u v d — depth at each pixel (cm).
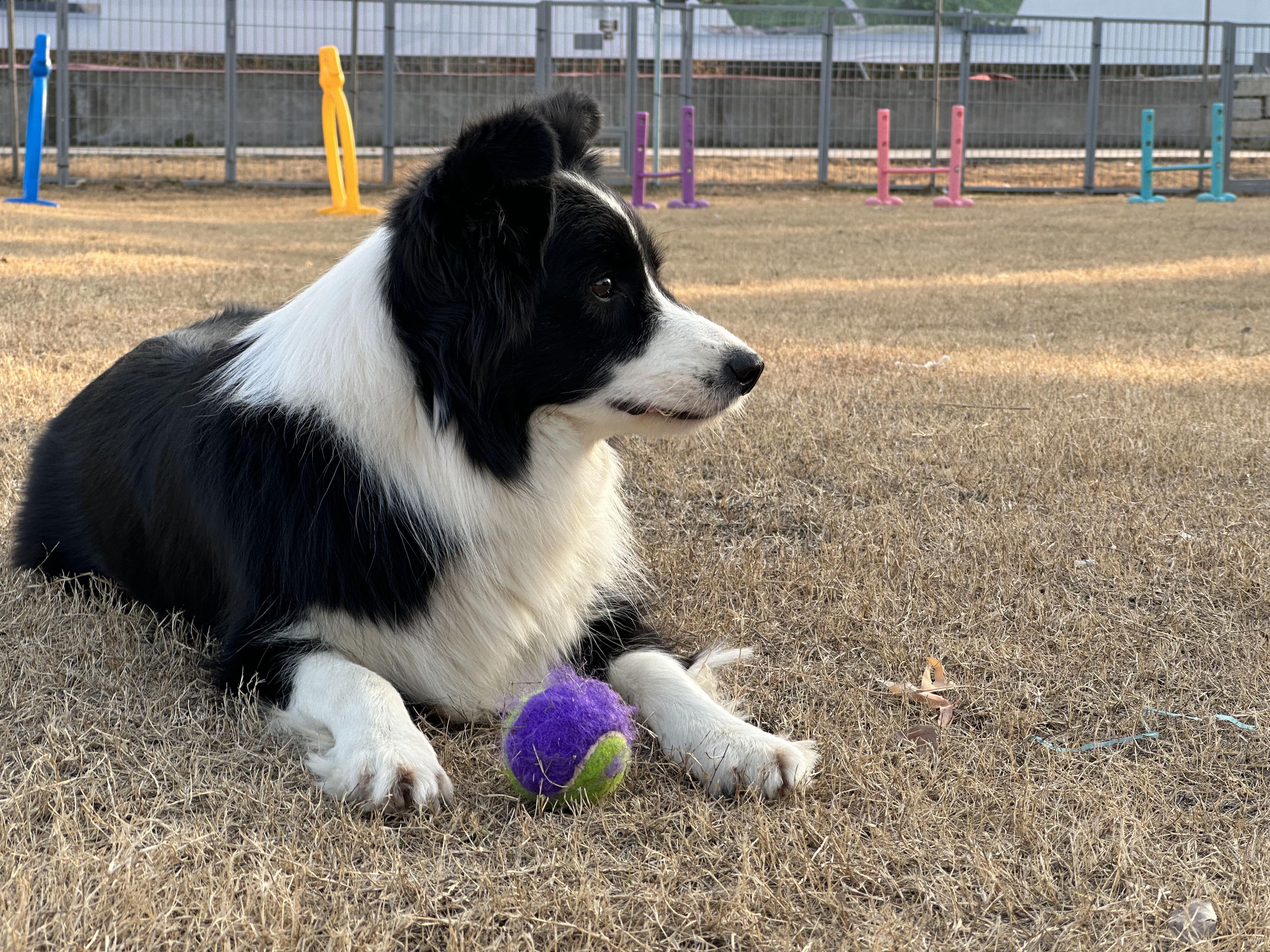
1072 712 250
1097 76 2014
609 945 167
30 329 586
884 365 606
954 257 1089
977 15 2045
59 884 174
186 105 1970
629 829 200
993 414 501
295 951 163
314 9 1981
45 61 1375
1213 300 830
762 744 218
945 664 273
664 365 242
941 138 2255
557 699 210
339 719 216
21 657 254
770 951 169
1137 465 426
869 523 369
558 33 2033
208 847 188
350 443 234
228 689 238
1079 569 332
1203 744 235
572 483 254
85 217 1244
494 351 227
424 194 221
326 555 233
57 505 321
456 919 171
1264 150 2230
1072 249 1145
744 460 429
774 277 946
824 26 1988
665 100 2153
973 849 194
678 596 316
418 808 200
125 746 217
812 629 294
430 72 2041
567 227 235
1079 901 181
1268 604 306
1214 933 175
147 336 584
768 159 2169
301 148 2033
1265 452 437
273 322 261
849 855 191
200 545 261
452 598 242
